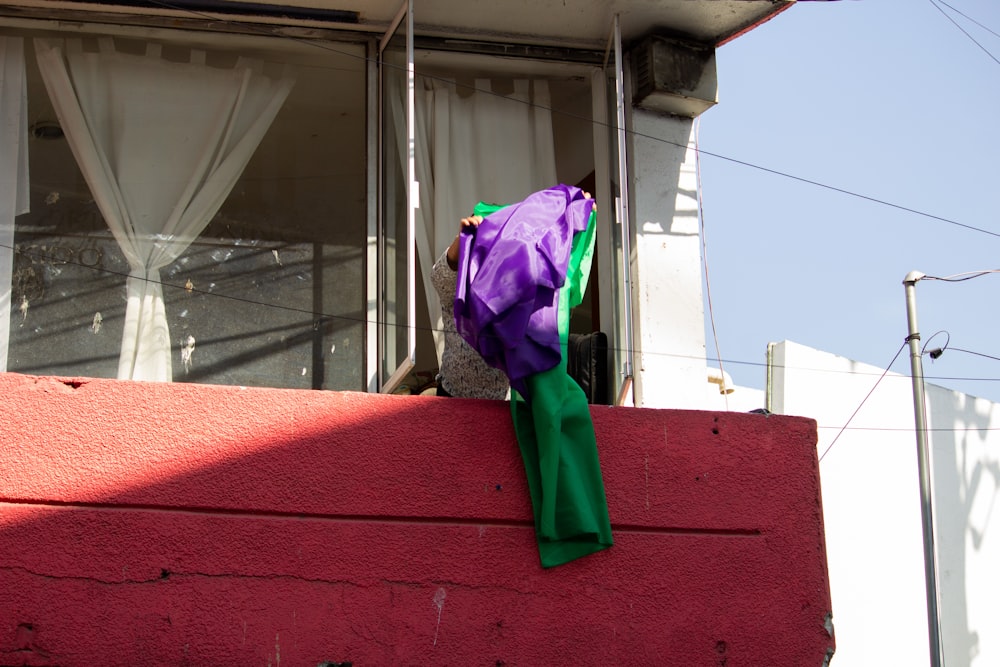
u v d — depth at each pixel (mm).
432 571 4449
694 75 6727
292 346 5977
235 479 4395
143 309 5820
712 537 4758
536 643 4469
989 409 12320
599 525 4582
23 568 4172
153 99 6109
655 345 6426
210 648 4203
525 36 6703
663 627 4598
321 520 4422
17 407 4344
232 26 6262
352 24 6340
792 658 4684
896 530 11117
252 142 6195
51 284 5750
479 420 4656
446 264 4852
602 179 6648
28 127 5926
